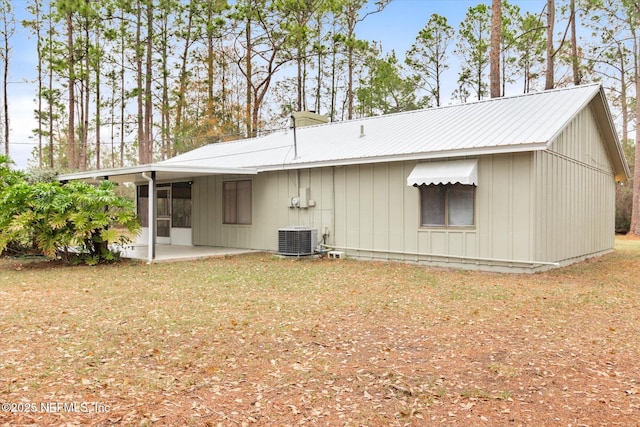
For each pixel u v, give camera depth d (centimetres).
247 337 508
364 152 1126
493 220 951
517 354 457
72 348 469
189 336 511
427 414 335
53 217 1040
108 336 510
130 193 2755
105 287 799
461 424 321
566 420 326
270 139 1677
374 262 1109
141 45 2577
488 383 388
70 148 2411
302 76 3030
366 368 420
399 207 1088
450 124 1165
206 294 739
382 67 2994
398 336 516
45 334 515
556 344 489
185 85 2753
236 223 1426
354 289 784
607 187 1478
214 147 1888
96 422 318
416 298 711
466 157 984
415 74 3169
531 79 2797
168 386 379
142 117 2766
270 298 709
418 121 1300
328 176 1217
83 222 1030
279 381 391
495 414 335
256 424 320
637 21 2144
